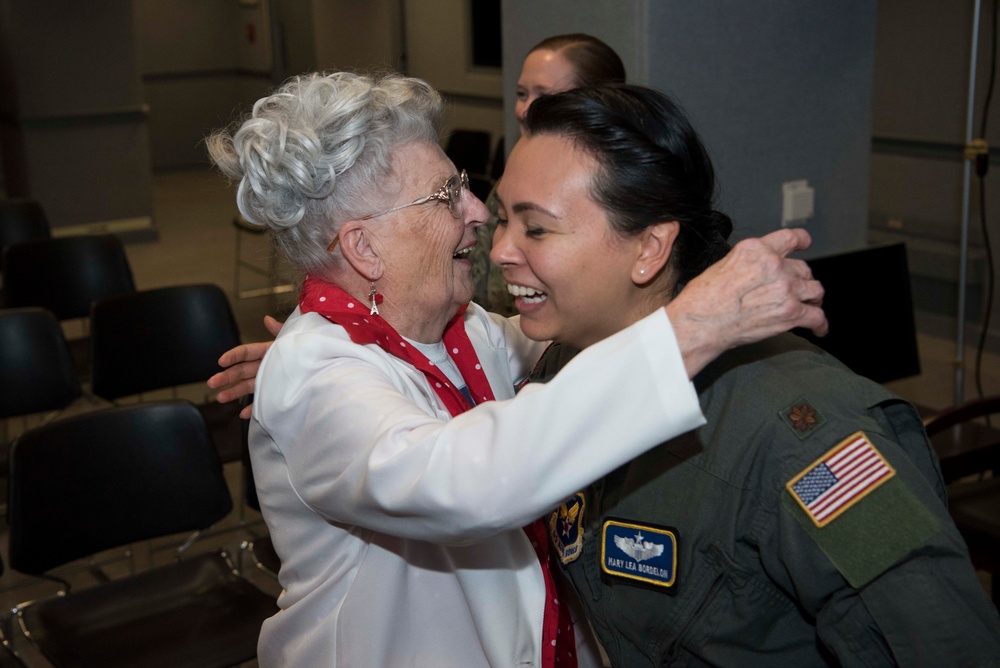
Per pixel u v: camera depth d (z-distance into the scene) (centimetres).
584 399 101
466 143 663
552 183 110
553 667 134
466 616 130
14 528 239
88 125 828
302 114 122
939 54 507
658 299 116
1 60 809
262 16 1159
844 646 106
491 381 149
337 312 126
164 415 257
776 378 112
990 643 100
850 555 102
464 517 102
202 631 230
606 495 123
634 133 109
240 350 146
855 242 329
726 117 289
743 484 109
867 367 296
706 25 279
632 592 119
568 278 112
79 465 247
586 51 257
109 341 350
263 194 122
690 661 117
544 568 136
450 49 855
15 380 336
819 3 298
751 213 302
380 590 127
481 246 245
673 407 100
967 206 355
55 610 240
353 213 124
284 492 129
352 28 974
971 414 260
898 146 539
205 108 1248
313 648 130
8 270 435
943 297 532
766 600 112
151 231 863
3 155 856
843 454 104
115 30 824
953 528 103
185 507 259
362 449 111
